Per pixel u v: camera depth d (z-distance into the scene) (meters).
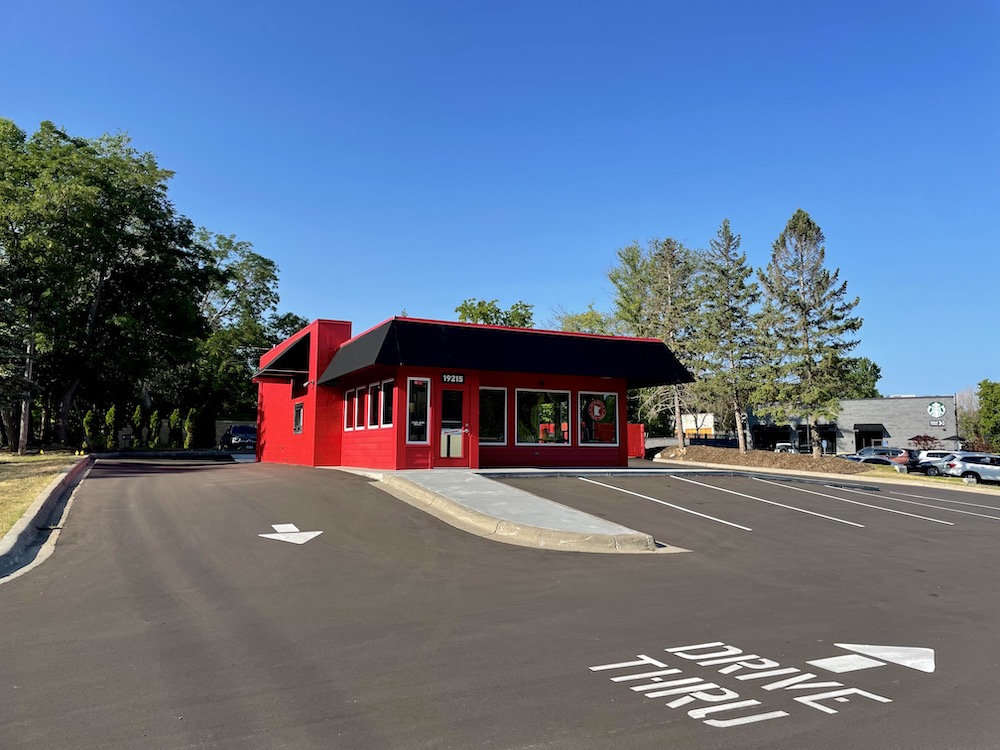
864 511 17.02
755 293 42.78
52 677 5.31
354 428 23.39
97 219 34.94
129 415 48.75
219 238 56.66
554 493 16.28
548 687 5.29
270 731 4.42
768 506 16.47
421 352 19.52
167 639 6.28
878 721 4.77
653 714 4.81
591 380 23.72
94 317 37.72
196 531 11.37
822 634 6.95
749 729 4.59
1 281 30.81
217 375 54.09
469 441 20.64
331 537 11.24
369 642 6.32
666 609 7.75
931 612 8.05
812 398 38.62
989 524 16.73
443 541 11.31
